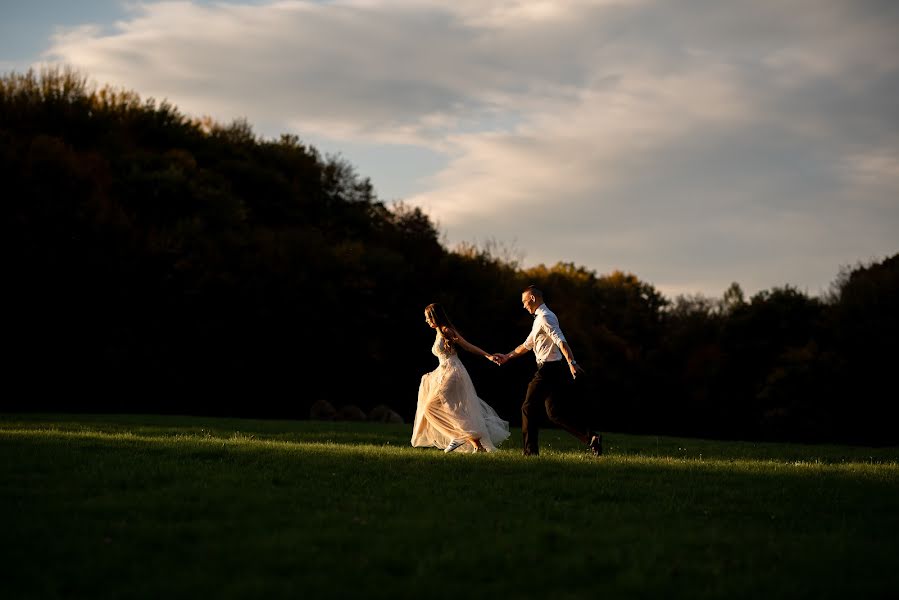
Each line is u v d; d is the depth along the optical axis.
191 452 10.30
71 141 47.72
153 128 53.66
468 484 8.48
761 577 5.32
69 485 7.70
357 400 50.78
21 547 5.64
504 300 55.00
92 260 39.25
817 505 7.85
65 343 39.06
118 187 44.66
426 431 12.64
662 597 4.97
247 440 13.01
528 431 11.80
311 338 46.44
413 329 51.81
